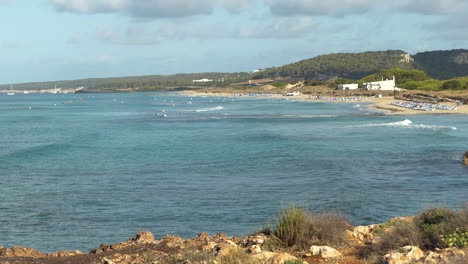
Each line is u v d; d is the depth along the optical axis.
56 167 39.66
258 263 9.19
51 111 157.50
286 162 39.47
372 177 31.92
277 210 23.06
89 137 66.94
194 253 10.01
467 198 24.81
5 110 167.75
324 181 30.62
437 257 8.77
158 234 19.73
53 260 10.27
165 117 113.62
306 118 100.06
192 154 46.38
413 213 21.81
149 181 32.28
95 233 20.19
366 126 75.75
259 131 71.06
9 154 48.50
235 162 40.25
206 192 28.05
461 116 94.62
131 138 64.56
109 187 30.39
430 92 174.25
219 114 121.50
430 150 45.47
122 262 9.91
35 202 26.34
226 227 20.33
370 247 10.73
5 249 11.77
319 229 11.50
